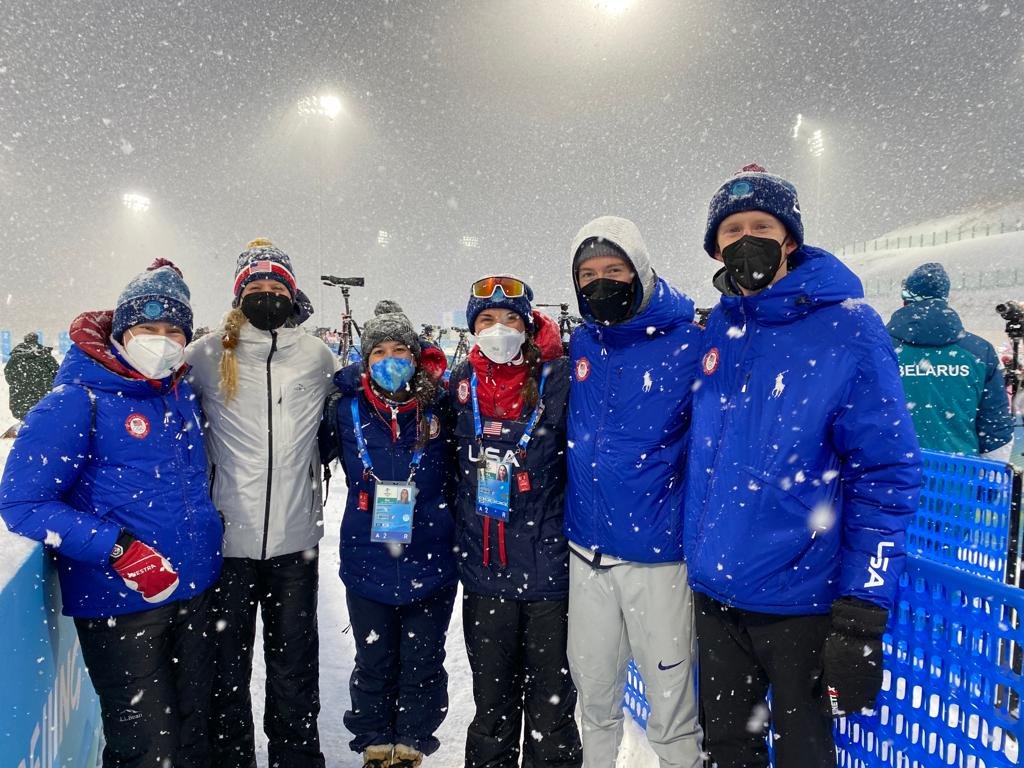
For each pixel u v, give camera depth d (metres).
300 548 2.22
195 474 1.92
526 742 2.17
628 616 1.94
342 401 2.27
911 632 1.66
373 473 2.20
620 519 1.88
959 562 2.99
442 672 2.40
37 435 1.61
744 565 1.57
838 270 1.55
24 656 1.47
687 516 1.75
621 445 1.88
